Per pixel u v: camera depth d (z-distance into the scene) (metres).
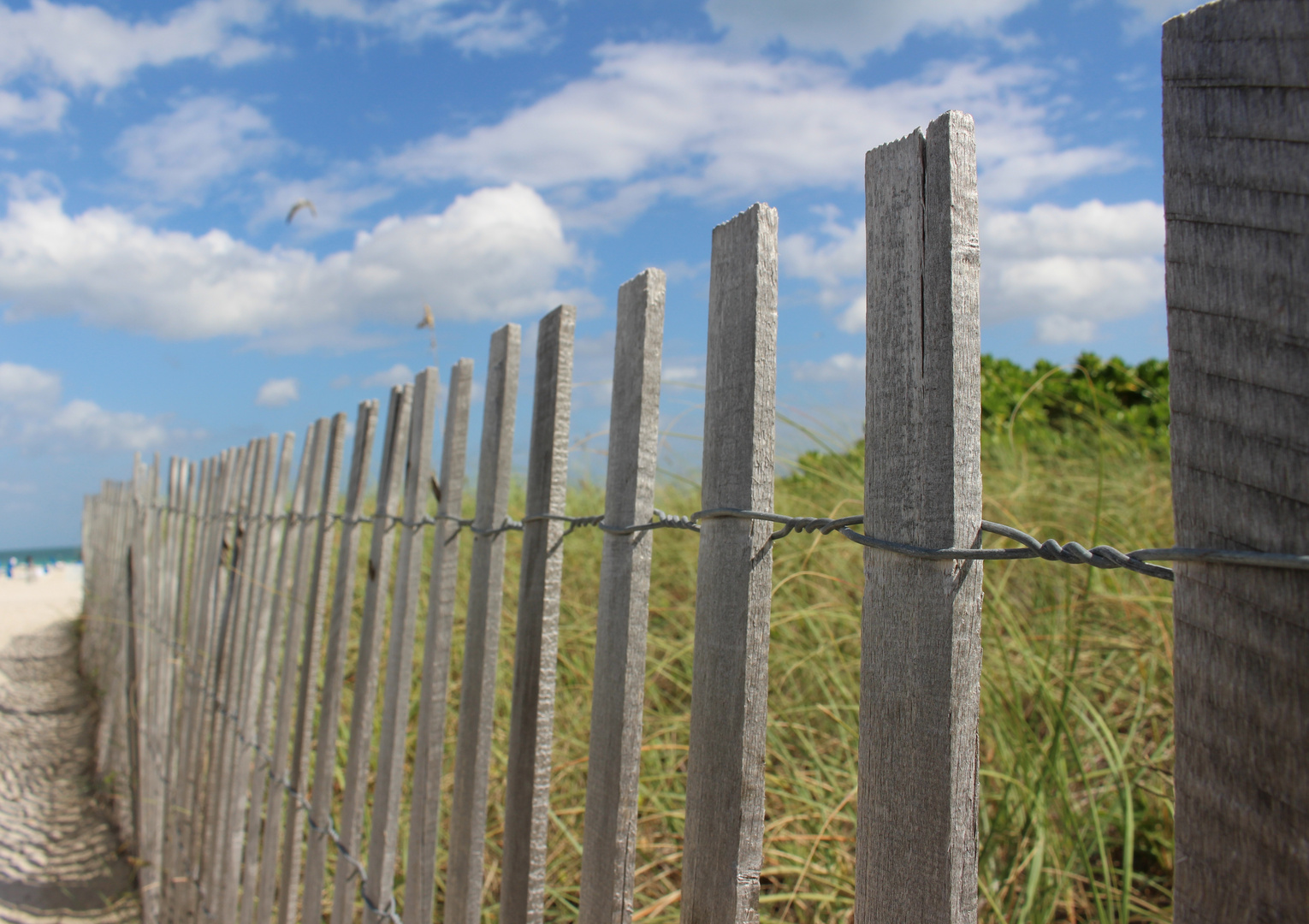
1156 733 2.17
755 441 0.88
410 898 1.70
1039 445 4.47
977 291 0.68
